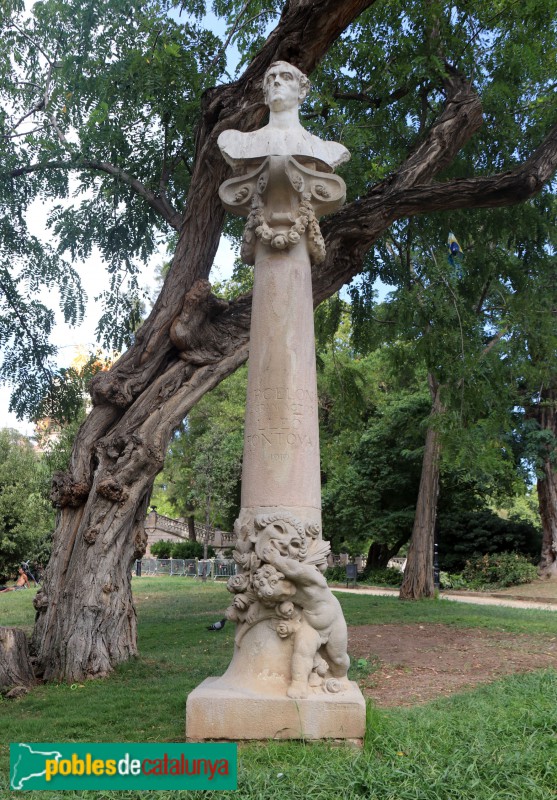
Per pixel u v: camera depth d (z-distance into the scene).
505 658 9.50
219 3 13.20
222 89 10.19
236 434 33.31
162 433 10.05
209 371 10.57
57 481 10.00
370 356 27.17
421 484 20.56
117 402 10.26
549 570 26.42
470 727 5.38
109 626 9.35
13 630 8.70
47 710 7.12
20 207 14.80
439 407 20.14
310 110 14.05
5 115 14.33
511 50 13.37
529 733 5.25
